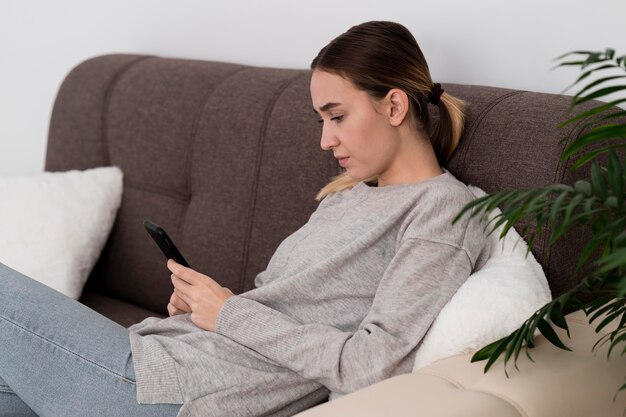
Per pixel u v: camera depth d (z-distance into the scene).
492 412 1.00
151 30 2.46
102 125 2.13
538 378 1.09
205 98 1.92
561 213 1.27
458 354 1.19
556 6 1.59
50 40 2.79
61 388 1.29
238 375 1.26
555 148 1.34
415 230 1.29
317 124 1.68
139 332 1.40
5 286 1.35
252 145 1.78
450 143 1.46
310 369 1.25
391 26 1.39
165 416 1.22
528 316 1.19
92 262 2.00
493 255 1.31
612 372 1.12
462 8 1.73
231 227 1.79
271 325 1.29
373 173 1.40
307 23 2.03
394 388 1.07
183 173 1.93
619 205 0.92
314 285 1.35
